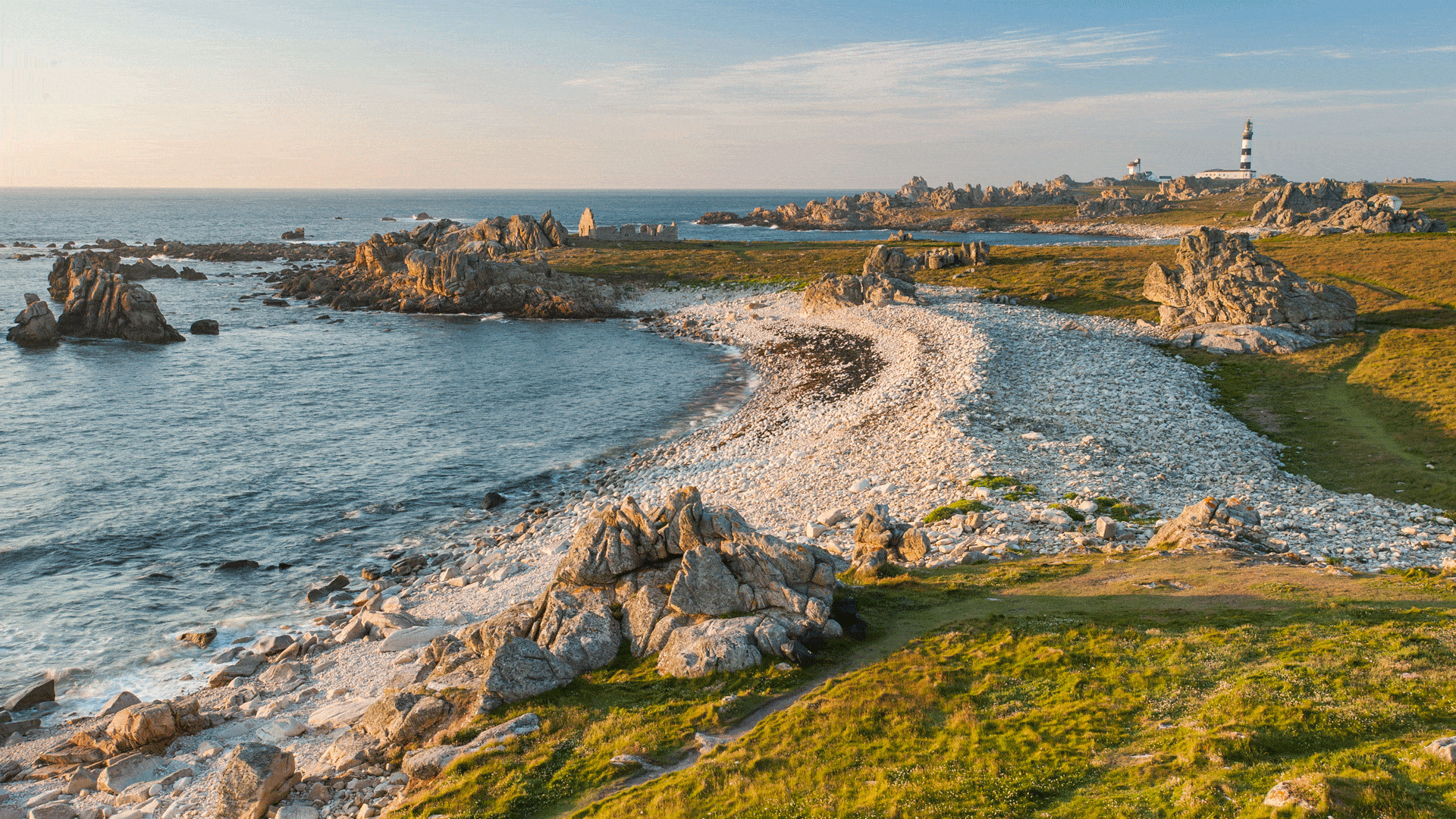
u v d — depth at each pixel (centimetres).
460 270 13088
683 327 11500
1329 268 10488
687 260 15488
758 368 8894
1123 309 9325
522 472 5656
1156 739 1698
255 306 13062
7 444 5953
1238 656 2005
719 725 2066
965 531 3553
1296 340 7138
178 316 11981
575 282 13350
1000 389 6100
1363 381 5897
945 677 2127
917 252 15875
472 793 1898
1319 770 1418
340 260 18988
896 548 3388
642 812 1706
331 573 4081
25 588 3809
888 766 1756
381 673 2916
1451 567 2683
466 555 4234
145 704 2836
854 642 2447
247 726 2609
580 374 8731
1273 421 5378
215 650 3316
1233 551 2931
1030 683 2047
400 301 13000
